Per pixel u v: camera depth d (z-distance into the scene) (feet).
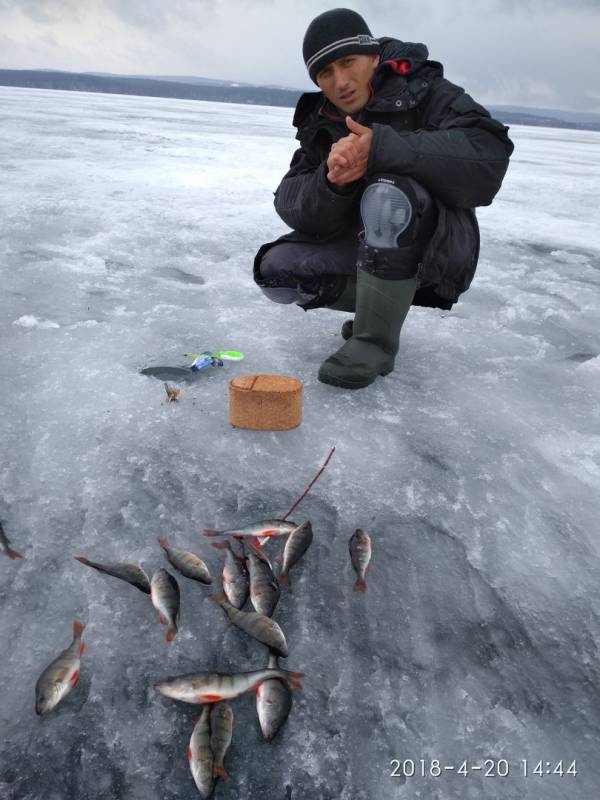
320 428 8.79
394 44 9.45
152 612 5.65
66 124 74.54
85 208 24.17
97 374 10.05
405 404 9.61
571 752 4.65
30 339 11.35
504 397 10.03
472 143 8.64
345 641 5.49
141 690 4.94
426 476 7.81
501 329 13.43
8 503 6.97
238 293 14.82
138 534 6.58
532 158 74.13
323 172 9.13
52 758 4.45
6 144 46.50
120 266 16.75
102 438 8.27
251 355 11.16
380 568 6.31
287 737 4.66
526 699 5.03
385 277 9.30
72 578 5.97
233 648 5.34
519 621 5.76
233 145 60.90
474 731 4.78
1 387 9.48
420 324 13.39
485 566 6.39
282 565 6.15
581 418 9.48
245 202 27.86
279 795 4.30
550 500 7.47
